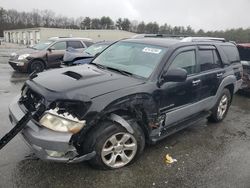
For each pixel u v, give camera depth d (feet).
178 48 14.58
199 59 16.11
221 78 17.92
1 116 18.33
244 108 24.26
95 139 11.29
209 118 19.33
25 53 37.63
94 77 12.44
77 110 10.73
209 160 13.96
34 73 14.02
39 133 10.41
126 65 14.43
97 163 11.75
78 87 11.29
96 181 11.50
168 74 13.02
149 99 12.54
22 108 12.25
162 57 13.75
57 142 10.24
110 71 13.89
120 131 11.87
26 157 12.99
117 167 12.39
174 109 14.29
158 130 13.62
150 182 11.74
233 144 16.12
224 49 19.07
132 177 11.98
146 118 12.75
